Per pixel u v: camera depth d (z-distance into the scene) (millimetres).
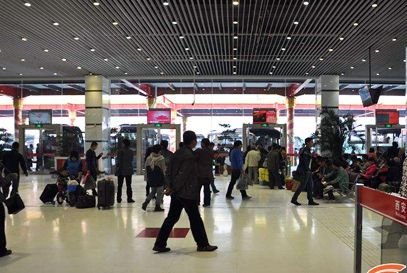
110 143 21688
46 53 15906
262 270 4973
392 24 12000
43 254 5719
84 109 21797
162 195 9375
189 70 19406
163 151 10555
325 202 10812
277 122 21766
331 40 13836
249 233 7051
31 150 21906
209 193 10117
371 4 10406
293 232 7125
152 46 14773
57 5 10523
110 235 6906
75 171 10641
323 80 20250
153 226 7648
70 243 6352
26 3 10352
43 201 10453
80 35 13336
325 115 18188
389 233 4352
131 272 4902
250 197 11742
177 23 12047
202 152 9984
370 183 10477
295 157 20797
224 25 12258
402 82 21750
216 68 18891
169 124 21609
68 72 20047
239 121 21891
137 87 22078
